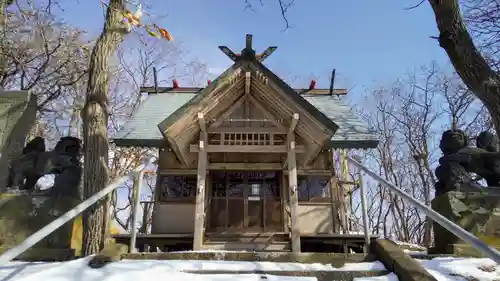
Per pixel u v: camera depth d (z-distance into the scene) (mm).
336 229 9945
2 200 5438
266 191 10000
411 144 22875
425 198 19969
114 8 7082
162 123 6844
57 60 14594
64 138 6164
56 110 16297
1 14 7965
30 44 13625
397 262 4195
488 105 5930
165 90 13594
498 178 6191
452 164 6137
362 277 4230
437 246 5852
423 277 3814
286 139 7906
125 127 10555
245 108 8406
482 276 4059
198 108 7250
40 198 5551
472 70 6074
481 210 5680
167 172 10164
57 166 5871
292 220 6887
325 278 4238
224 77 7387
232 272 4312
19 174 5789
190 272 4305
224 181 10070
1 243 5191
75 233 5762
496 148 6523
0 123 5898
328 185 10359
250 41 7562
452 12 6445
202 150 7566
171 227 9781
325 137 7215
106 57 6914
